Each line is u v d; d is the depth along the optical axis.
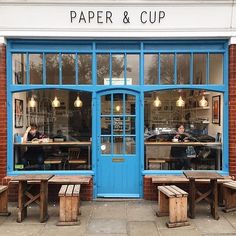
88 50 7.31
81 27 7.09
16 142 7.42
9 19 7.04
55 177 7.05
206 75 7.34
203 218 6.14
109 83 7.34
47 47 7.31
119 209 6.68
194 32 7.09
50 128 7.49
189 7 7.08
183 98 7.45
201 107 7.48
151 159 7.46
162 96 7.43
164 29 7.09
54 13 7.06
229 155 7.24
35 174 6.79
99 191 7.36
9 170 7.22
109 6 7.06
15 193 7.15
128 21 7.09
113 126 7.38
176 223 5.73
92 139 7.34
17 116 7.43
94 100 7.31
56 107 7.44
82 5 7.05
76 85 7.30
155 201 7.18
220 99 7.44
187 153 7.53
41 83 7.33
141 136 7.32
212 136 7.53
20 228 5.70
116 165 7.37
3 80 7.13
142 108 7.31
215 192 6.11
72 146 7.46
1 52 7.08
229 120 7.23
